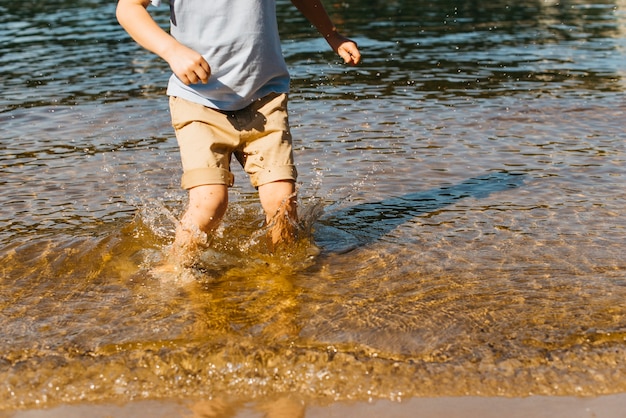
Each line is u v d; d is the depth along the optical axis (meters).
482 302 3.19
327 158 5.06
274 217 3.64
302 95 6.74
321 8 3.91
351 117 6.02
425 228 3.98
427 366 2.73
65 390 2.67
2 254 3.73
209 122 3.56
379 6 12.10
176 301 3.28
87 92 6.98
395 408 2.54
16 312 3.19
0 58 8.55
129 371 2.74
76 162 5.07
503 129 5.64
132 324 3.07
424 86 7.03
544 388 2.62
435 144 5.33
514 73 7.49
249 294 3.33
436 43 9.09
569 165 4.83
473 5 12.14
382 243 3.82
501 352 2.81
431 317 3.07
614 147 5.16
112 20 11.01
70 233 3.98
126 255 3.74
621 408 2.52
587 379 2.65
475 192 4.45
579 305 3.14
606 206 4.16
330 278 3.47
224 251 3.75
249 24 3.48
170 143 5.46
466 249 3.71
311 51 8.66
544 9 11.62
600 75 7.34
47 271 3.57
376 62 8.08
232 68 3.51
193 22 3.48
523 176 4.67
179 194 4.52
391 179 4.69
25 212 4.25
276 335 2.95
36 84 7.32
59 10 12.05
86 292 3.38
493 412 2.51
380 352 2.83
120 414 2.56
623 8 11.54
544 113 6.03
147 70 7.88
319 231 3.99
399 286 3.36
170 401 2.62
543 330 2.95
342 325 3.02
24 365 2.78
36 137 5.64
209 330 3.01
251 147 3.64
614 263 3.51
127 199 4.44
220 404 2.60
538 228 3.91
